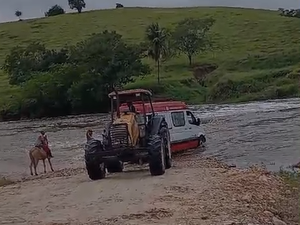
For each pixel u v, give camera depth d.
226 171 19.27
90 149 18.62
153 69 108.81
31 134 51.31
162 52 103.62
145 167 21.95
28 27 164.12
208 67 108.62
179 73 104.75
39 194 16.80
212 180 16.91
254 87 85.44
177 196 14.31
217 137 34.03
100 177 18.97
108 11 174.38
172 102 27.95
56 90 86.00
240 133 35.66
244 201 13.51
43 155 26.42
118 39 94.00
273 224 11.32
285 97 80.75
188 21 119.81
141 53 104.31
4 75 119.00
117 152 18.38
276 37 129.38
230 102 81.69
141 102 19.59
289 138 31.67
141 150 18.39
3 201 15.95
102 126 54.38
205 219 11.55
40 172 26.86
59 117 81.75
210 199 13.78
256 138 32.62
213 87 88.62
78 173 23.17
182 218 11.69
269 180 16.84
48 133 50.19
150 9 174.00
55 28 159.88
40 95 86.06
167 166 20.36
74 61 93.50
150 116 20.08
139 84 93.31
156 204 13.32
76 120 69.12
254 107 63.12
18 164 31.25
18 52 107.75
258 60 105.12
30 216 13.23
